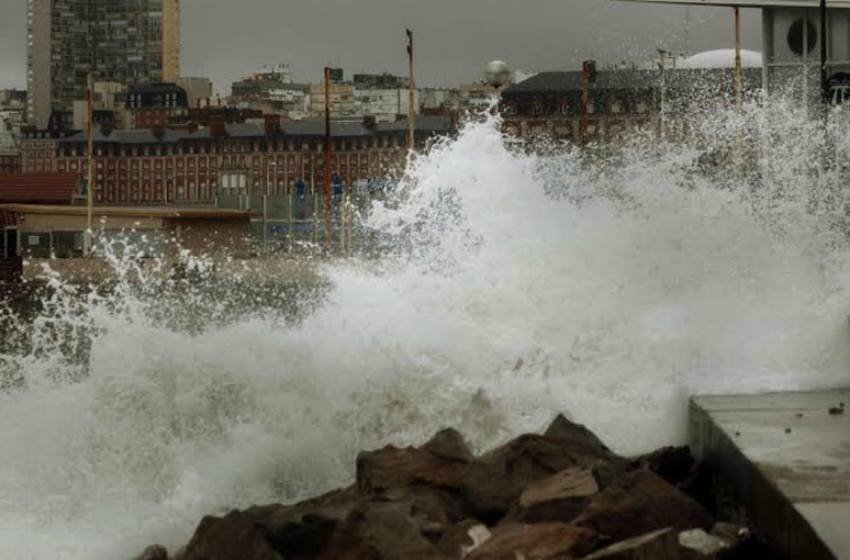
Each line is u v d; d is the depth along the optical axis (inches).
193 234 4697.3
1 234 4411.9
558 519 469.4
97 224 4505.4
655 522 451.2
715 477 539.8
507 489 507.2
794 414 565.6
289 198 5088.6
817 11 3063.5
